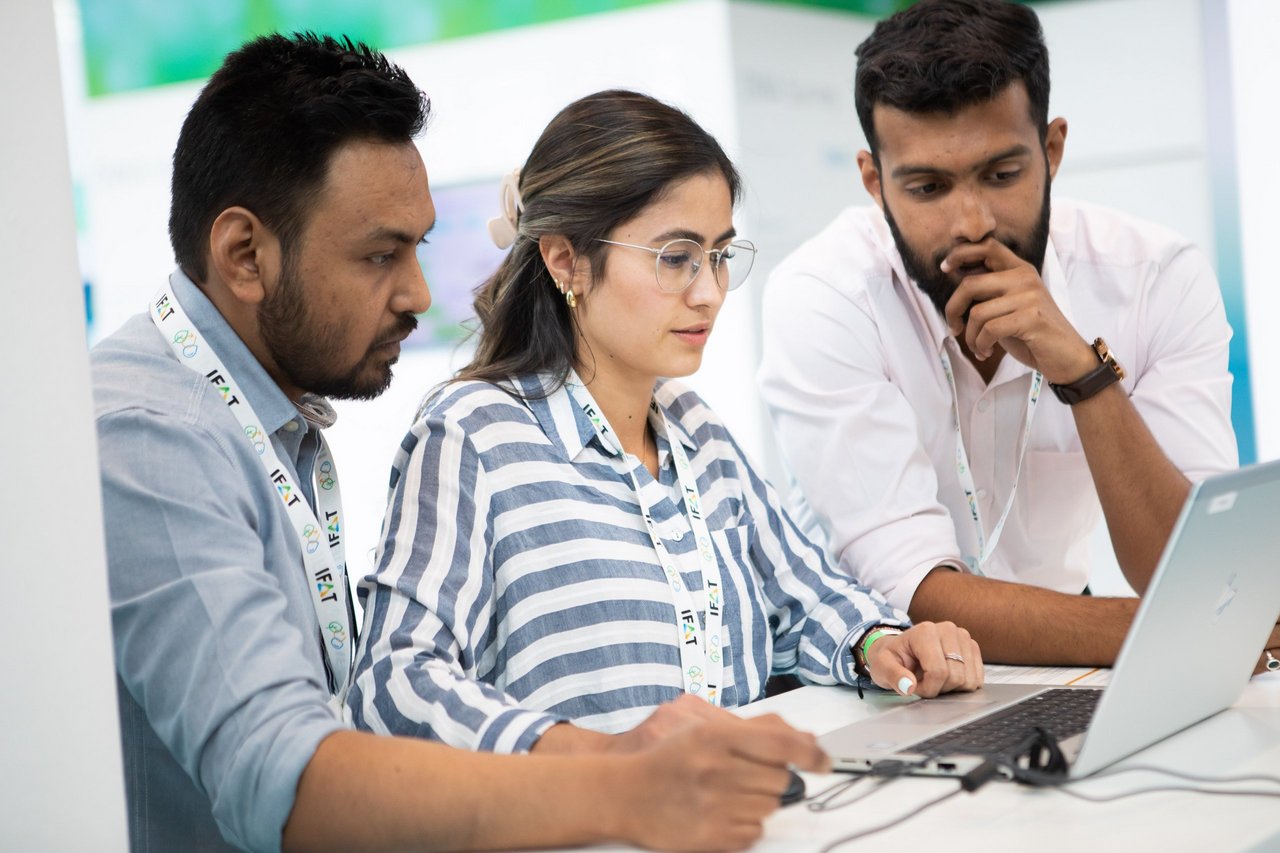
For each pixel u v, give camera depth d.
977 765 1.10
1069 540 2.24
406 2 5.03
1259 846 0.93
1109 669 1.60
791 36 4.72
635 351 1.53
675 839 0.95
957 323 1.94
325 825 1.03
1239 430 4.61
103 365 1.31
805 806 1.06
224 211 1.34
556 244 1.55
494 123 4.89
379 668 1.30
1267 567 1.24
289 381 1.42
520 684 1.44
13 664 1.00
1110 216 2.20
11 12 0.98
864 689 1.56
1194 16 4.65
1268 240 4.47
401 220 1.38
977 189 1.89
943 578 1.81
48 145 0.99
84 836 1.00
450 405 1.51
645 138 1.51
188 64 5.29
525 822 0.98
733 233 1.56
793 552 1.74
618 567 1.49
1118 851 0.92
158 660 1.13
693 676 1.51
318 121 1.32
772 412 2.13
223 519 1.19
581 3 4.75
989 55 1.83
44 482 1.00
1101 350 1.92
